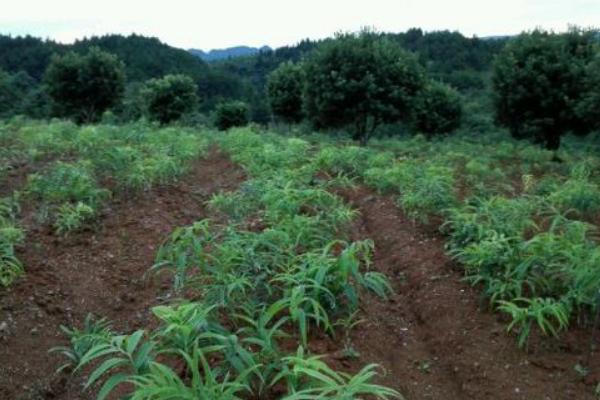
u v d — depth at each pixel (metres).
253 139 12.19
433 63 71.19
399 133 33.97
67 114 30.08
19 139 11.80
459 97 29.53
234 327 3.90
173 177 8.98
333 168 9.42
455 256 5.03
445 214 6.70
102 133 12.25
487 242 4.71
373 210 7.56
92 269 5.51
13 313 4.48
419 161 10.87
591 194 6.72
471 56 73.25
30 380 3.83
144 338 4.26
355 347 4.00
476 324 4.31
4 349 4.04
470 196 7.86
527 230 6.10
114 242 6.15
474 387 3.70
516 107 19.69
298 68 28.86
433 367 4.02
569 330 4.15
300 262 4.55
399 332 4.48
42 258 5.55
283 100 28.62
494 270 4.65
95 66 29.41
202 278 4.11
